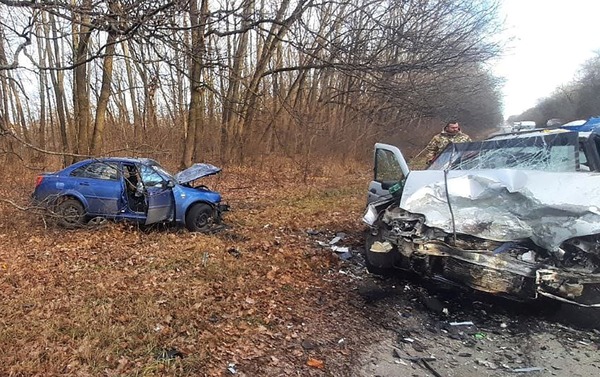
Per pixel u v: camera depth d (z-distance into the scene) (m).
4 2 3.41
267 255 6.29
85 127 13.82
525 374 3.40
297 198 11.98
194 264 5.74
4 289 4.86
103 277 5.23
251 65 18.81
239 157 17.91
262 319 4.21
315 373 3.35
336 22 6.78
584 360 3.59
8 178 11.49
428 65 7.55
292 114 8.30
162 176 8.02
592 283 3.81
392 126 23.62
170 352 3.48
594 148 5.02
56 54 15.23
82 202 7.79
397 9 8.03
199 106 16.55
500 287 4.09
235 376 3.24
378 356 3.66
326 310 4.54
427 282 5.35
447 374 3.39
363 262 6.14
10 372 3.10
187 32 4.72
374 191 7.07
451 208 4.69
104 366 3.22
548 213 4.12
